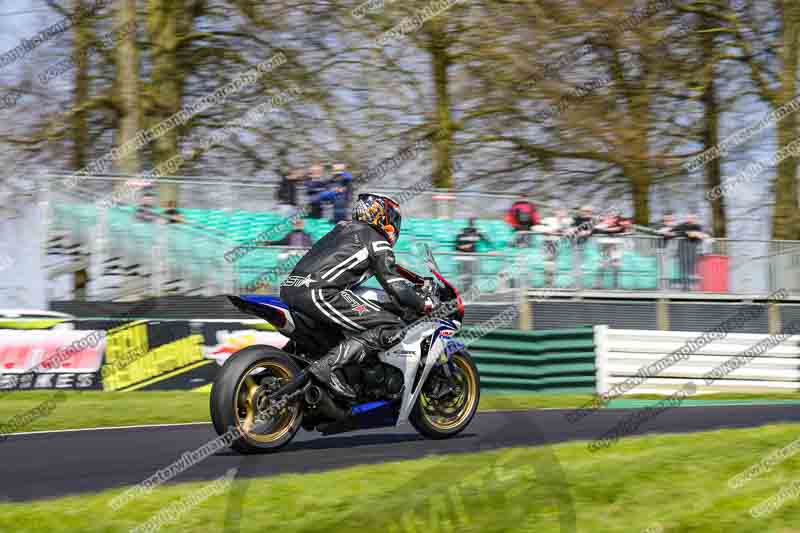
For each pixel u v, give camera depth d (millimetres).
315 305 10695
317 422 10734
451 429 11570
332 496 7496
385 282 11055
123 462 10320
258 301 10742
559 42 29188
